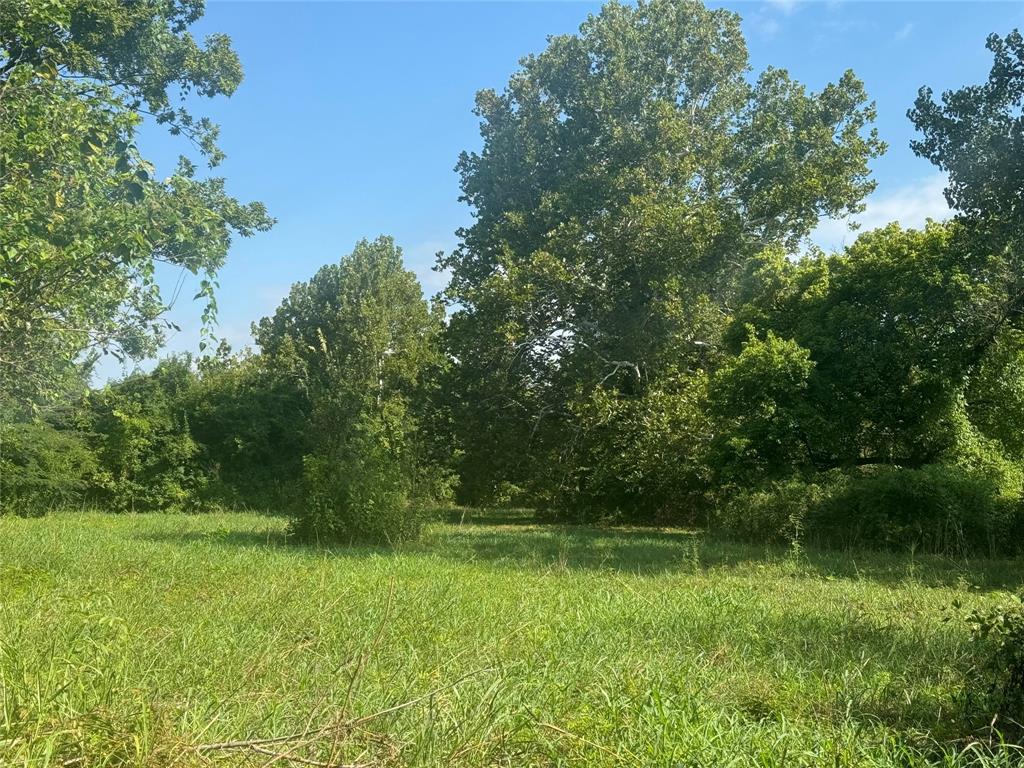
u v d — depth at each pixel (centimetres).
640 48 2966
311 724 418
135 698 426
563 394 2731
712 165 2781
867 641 748
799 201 2697
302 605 817
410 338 4359
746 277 2612
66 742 356
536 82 3091
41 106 891
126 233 883
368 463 1728
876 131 2892
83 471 2828
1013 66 1455
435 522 2295
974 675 599
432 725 402
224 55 1997
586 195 2716
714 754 404
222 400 3362
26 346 962
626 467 2469
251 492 3164
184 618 734
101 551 1298
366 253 4909
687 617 826
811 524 1719
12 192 848
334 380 3847
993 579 1240
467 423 2739
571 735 399
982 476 1708
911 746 459
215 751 371
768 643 738
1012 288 1692
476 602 881
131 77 1911
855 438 2025
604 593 978
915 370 1920
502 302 2553
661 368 2633
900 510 1645
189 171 1711
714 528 2066
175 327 973
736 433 2005
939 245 1852
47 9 977
